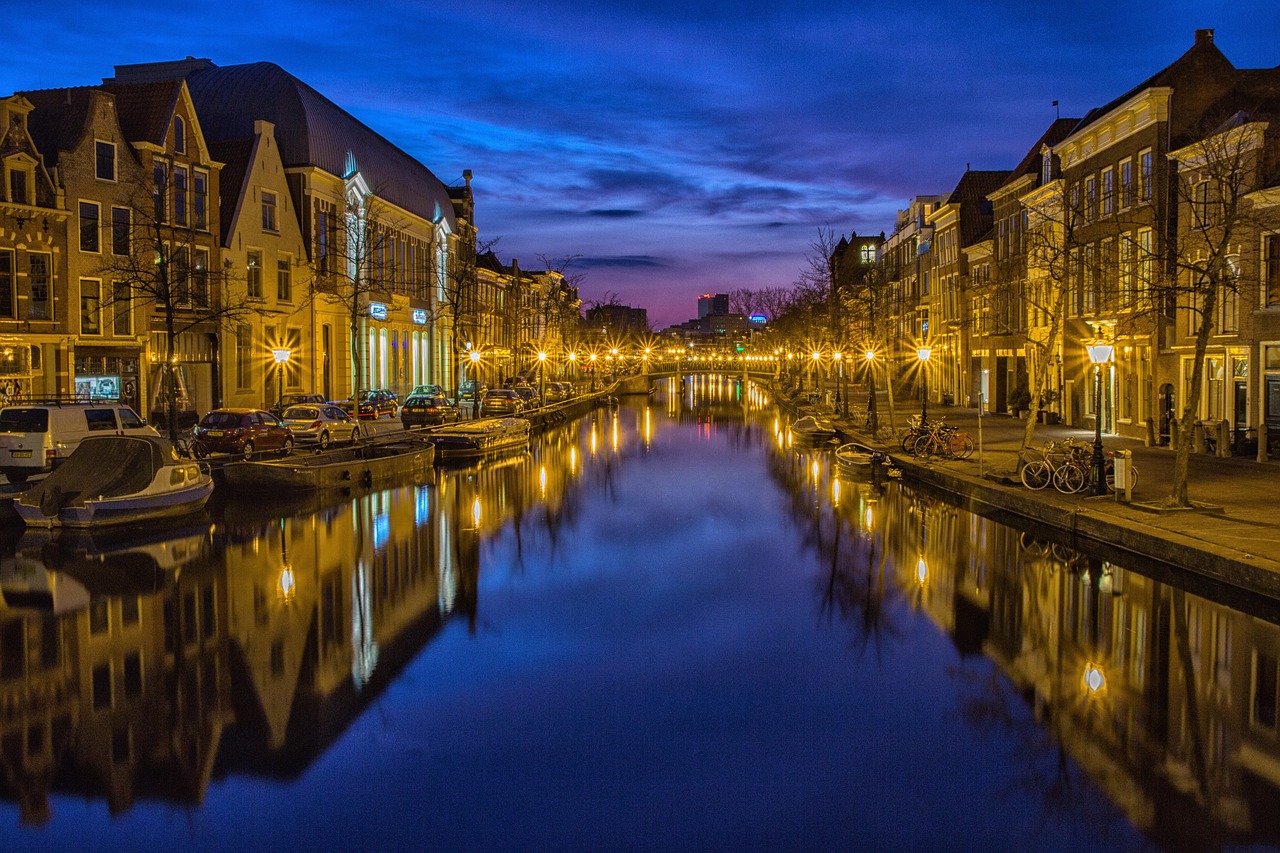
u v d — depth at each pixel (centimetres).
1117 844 727
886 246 8000
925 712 1004
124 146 3762
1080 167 4016
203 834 736
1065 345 4231
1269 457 2764
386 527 2170
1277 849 715
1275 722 966
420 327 6838
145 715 976
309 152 5081
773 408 8331
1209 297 1892
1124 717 988
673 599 1509
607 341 13675
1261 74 3319
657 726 963
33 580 1575
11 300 3334
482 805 788
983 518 2292
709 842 732
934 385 6494
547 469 3512
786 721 979
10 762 861
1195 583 1554
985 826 755
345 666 1145
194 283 4094
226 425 3017
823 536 2086
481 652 1214
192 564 1716
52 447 2147
